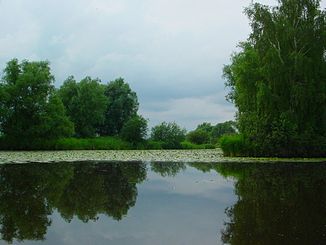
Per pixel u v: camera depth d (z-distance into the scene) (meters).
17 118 73.62
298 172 30.36
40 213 15.66
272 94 45.09
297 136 45.16
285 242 11.31
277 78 44.88
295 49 46.00
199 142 105.50
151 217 14.91
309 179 25.92
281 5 47.62
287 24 45.69
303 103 44.53
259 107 45.62
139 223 13.92
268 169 32.91
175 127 93.56
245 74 47.81
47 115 74.38
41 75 74.00
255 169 32.97
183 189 21.81
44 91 75.38
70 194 20.14
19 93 73.31
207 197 19.23
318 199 18.38
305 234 12.14
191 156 52.41
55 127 75.62
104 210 16.25
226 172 30.78
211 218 14.66
